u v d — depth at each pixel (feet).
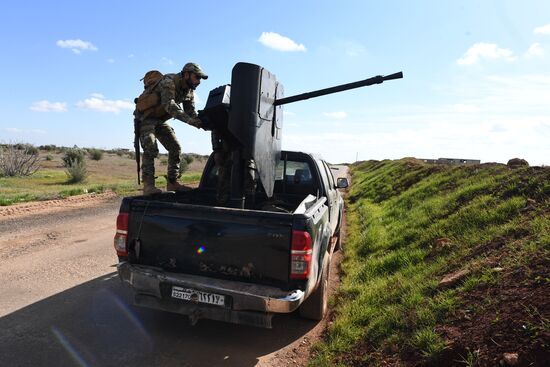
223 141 14.73
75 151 88.69
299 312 13.82
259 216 10.55
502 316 9.63
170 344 11.84
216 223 10.91
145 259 11.75
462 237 17.12
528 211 16.46
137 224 11.77
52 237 24.53
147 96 15.03
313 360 11.05
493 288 11.14
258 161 13.00
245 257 10.67
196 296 10.54
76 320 13.10
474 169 30.99
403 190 40.04
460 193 23.61
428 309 11.62
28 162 80.84
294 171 17.76
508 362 8.19
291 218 10.37
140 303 11.26
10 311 13.58
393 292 14.15
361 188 53.78
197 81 15.20
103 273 18.02
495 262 12.70
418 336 10.39
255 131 12.59
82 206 37.29
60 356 10.78
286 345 12.16
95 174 86.12
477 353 8.88
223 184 15.65
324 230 13.35
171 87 14.62
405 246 19.95
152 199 13.65
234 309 10.27
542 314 8.87
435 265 15.37
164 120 16.02
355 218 33.65
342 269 19.49
